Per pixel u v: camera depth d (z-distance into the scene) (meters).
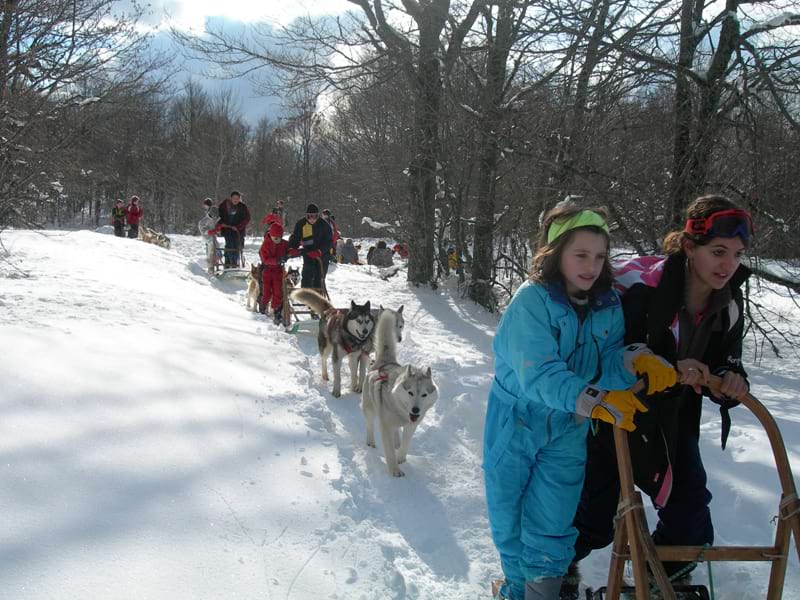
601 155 10.07
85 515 2.94
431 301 13.92
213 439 4.07
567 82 10.18
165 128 48.91
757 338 12.00
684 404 2.72
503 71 12.01
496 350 2.68
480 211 13.75
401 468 4.77
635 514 2.15
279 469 3.93
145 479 3.38
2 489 2.97
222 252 17.44
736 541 3.52
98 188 45.78
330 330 6.88
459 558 3.56
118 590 2.49
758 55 8.79
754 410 2.35
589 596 2.74
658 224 9.47
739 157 9.38
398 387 4.68
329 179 39.66
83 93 10.73
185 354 5.75
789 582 3.08
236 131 48.59
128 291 8.59
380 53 13.44
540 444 2.62
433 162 14.76
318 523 3.44
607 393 2.24
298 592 2.77
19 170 10.56
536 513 2.64
